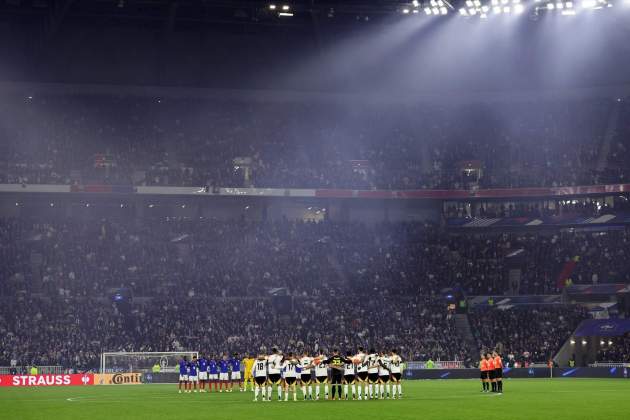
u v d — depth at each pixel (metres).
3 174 93.12
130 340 79.44
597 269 92.56
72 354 76.31
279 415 32.91
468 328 88.94
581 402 40.81
